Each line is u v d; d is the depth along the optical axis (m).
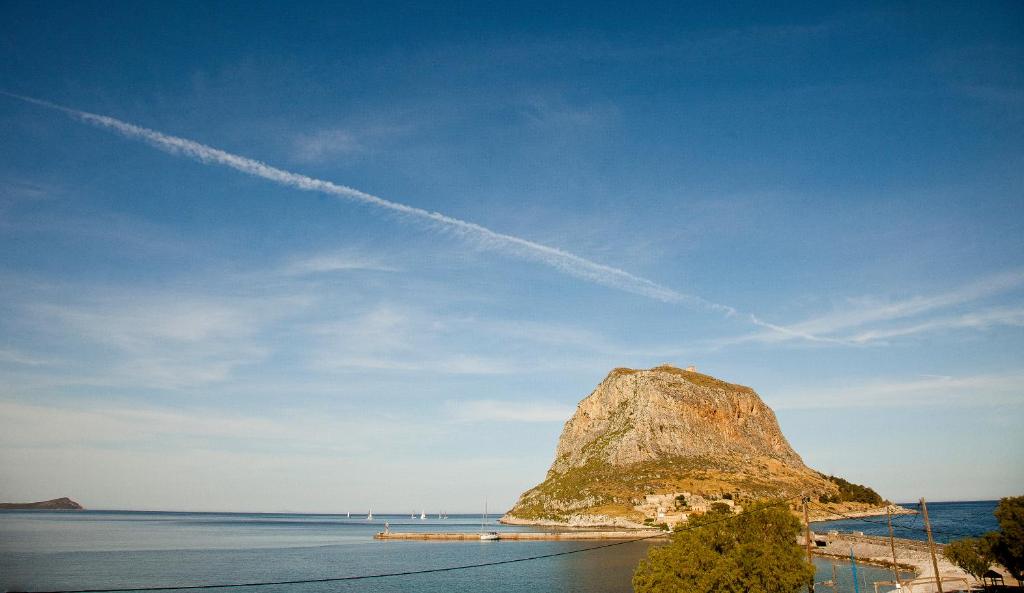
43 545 199.38
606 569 133.00
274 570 138.88
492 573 130.25
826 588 96.12
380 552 191.12
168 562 153.38
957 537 173.12
